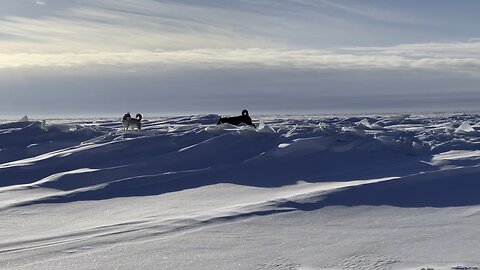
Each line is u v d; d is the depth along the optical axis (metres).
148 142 14.95
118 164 13.18
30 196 10.32
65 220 8.15
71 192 10.31
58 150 15.80
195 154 13.56
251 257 5.53
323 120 35.12
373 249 5.74
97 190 10.45
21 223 7.94
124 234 6.74
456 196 8.55
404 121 32.34
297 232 6.61
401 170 11.50
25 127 18.56
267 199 9.09
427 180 9.43
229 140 14.46
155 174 12.17
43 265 5.39
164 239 6.39
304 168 12.13
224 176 11.52
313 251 5.72
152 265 5.29
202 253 5.71
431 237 6.19
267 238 6.32
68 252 5.90
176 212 8.38
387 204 8.12
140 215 8.30
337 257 5.48
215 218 7.41
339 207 7.95
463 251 5.55
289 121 34.16
